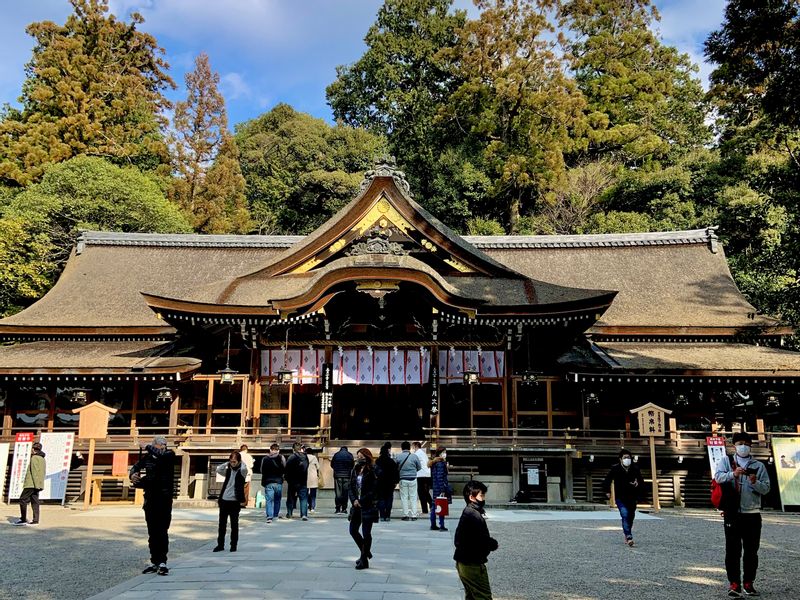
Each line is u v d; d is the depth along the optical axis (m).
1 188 43.91
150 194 42.31
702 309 26.64
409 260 22.45
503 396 23.72
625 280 29.30
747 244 35.91
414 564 10.74
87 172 40.53
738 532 8.91
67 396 24.27
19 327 25.91
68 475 22.70
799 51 15.53
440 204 56.41
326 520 16.62
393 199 24.53
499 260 31.03
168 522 10.33
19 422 23.88
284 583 9.38
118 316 27.12
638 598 8.84
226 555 11.55
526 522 16.73
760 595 8.88
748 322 25.20
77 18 55.09
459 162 57.44
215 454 21.62
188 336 25.42
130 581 9.62
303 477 16.73
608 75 61.28
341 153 61.59
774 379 22.09
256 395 23.55
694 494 22.11
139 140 55.31
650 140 55.38
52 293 29.02
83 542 13.52
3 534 14.63
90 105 50.00
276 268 25.19
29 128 47.59
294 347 23.81
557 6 66.44
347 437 26.97
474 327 23.94
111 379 23.06
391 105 65.06
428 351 23.73
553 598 8.85
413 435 27.09
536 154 53.66
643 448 21.56
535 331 24.61
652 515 18.58
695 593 9.10
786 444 20.48
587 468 22.45
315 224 58.69
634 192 51.53
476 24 57.31
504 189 55.09
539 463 21.81
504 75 55.16
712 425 22.61
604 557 11.78
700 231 31.27
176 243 32.56
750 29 15.75
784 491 20.06
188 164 55.16
